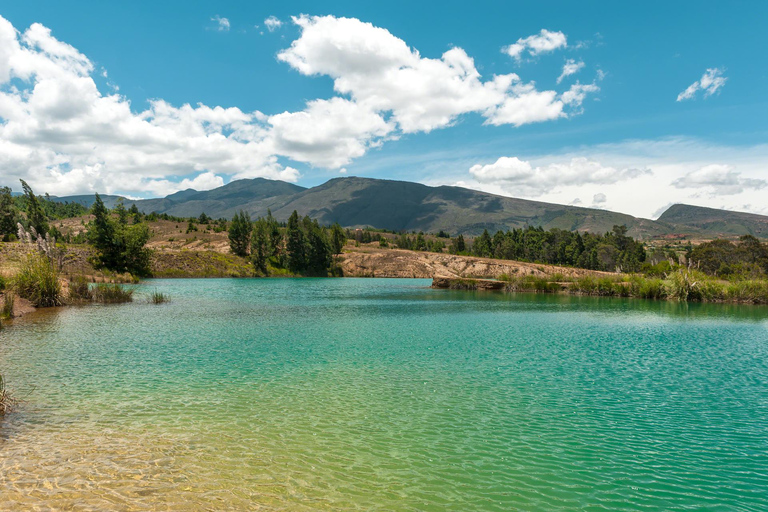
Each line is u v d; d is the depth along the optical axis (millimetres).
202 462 8117
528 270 100125
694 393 13023
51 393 12133
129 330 23219
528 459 8672
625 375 14984
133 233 73562
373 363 16484
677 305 41719
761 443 9547
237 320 27984
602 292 52531
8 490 6875
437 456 8711
